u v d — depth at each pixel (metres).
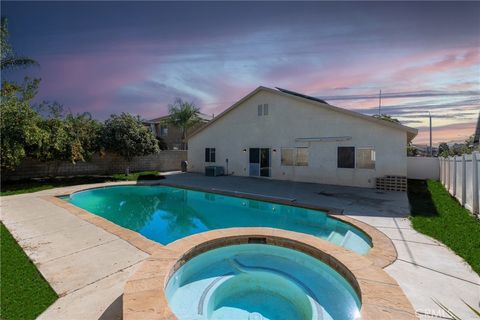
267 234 4.82
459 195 8.58
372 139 12.03
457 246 4.84
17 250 4.81
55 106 14.84
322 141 13.55
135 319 2.34
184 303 3.49
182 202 10.93
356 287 3.14
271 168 15.76
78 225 6.45
